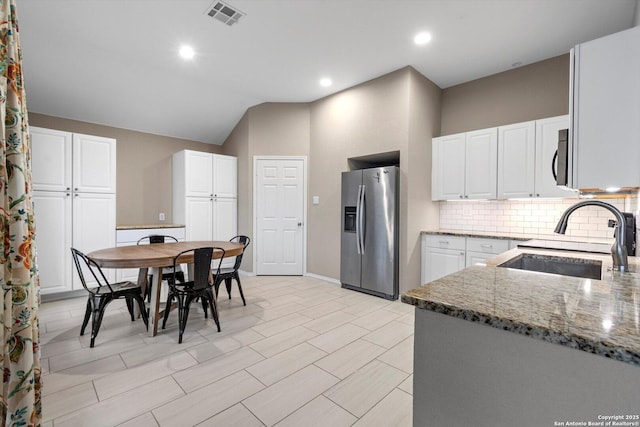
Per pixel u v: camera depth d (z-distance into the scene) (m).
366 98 3.95
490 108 3.71
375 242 3.71
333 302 3.50
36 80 3.48
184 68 3.64
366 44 3.09
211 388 1.84
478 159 3.51
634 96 1.08
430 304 0.86
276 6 2.54
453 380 0.83
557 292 0.95
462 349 0.82
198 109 4.64
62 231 3.47
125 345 2.39
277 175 4.80
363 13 2.61
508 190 3.29
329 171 4.43
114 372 2.00
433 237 3.67
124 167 4.61
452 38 2.96
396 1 2.46
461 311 0.80
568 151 1.20
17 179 1.05
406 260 3.53
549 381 0.69
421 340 0.89
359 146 4.02
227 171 5.05
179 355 2.24
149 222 4.83
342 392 1.81
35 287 1.21
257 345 2.41
